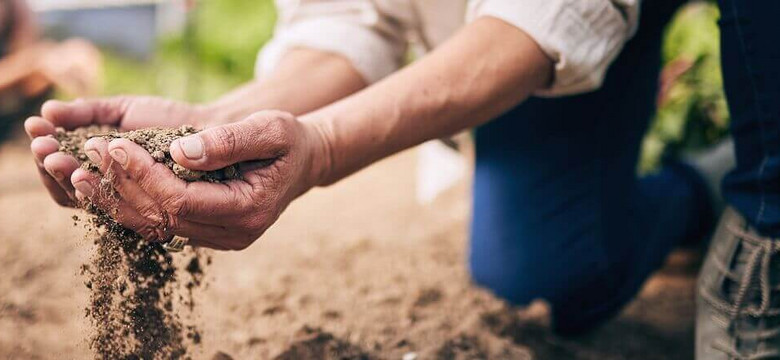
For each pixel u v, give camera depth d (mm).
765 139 789
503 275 1071
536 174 1011
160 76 2693
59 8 2578
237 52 2754
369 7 997
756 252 802
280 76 941
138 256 729
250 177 675
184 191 643
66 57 2482
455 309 1053
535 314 1100
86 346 785
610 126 971
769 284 803
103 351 720
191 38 2711
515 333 1031
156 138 672
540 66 771
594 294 1023
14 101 2293
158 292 757
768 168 786
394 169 2035
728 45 798
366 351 918
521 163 1019
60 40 2578
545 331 1063
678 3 938
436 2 1002
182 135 684
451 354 933
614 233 1003
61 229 1292
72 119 806
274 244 1303
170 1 2705
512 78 763
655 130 1464
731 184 833
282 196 697
